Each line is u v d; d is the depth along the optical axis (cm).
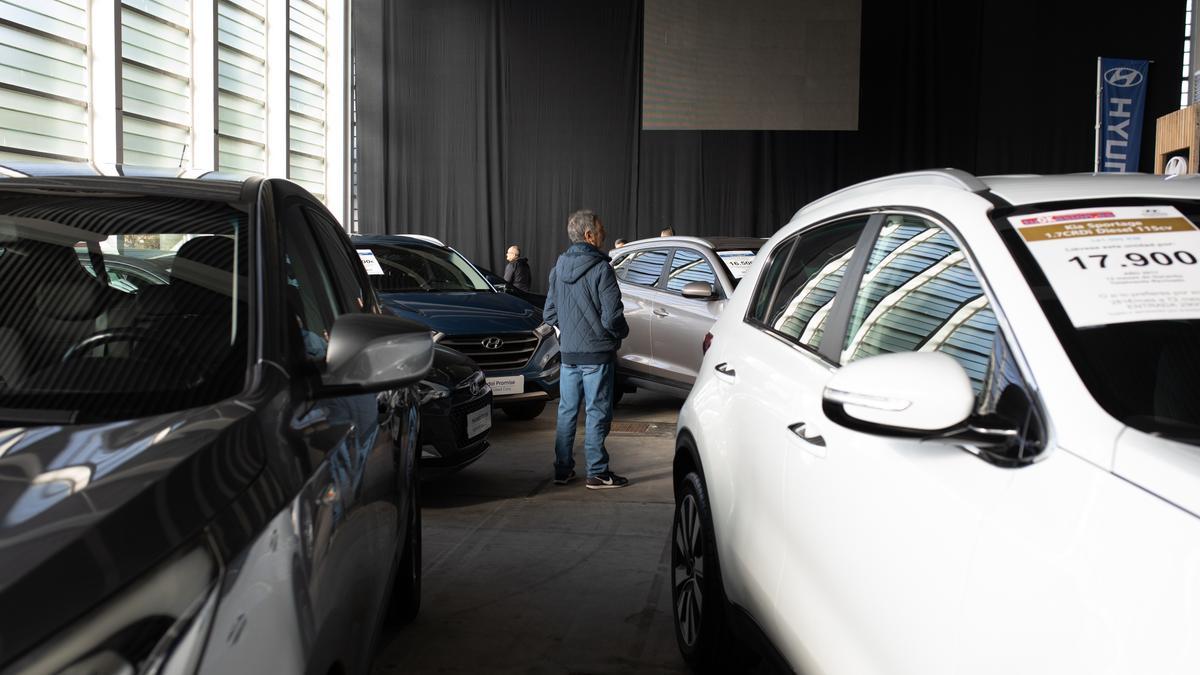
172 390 142
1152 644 99
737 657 273
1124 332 138
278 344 158
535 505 509
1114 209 164
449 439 491
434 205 1892
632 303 830
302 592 123
